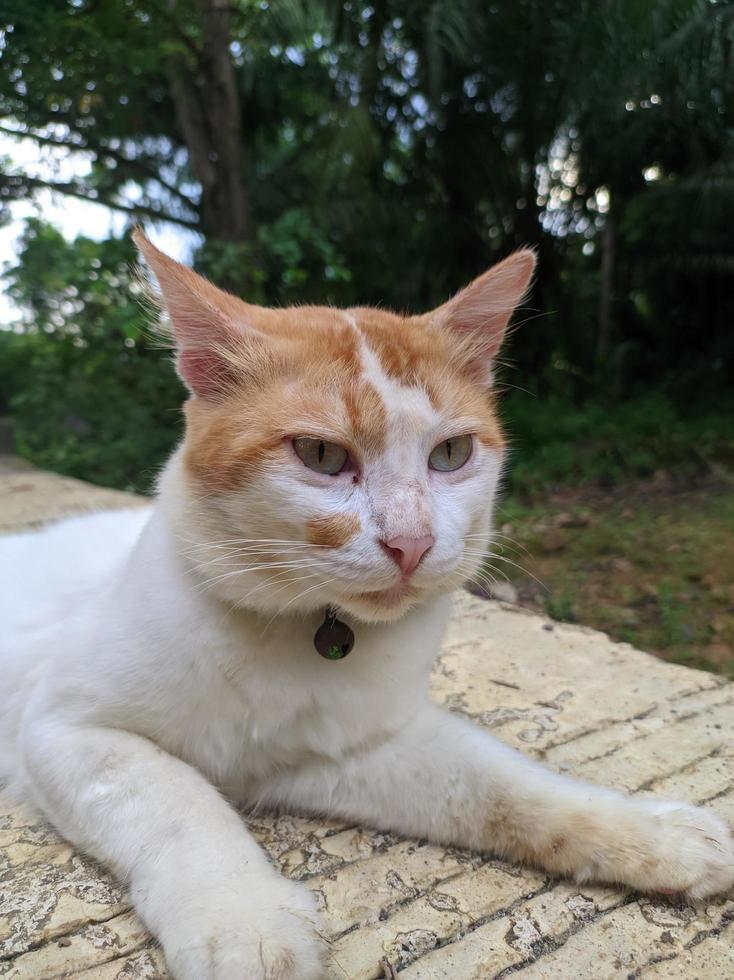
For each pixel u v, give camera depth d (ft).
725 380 5.53
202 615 0.82
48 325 4.44
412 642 0.89
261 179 5.26
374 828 0.91
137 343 4.05
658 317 5.86
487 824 0.85
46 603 1.12
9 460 3.94
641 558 2.69
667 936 0.74
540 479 3.92
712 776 1.03
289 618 0.84
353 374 0.83
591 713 1.19
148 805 0.77
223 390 0.86
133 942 0.71
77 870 0.81
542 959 0.71
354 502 0.80
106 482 3.83
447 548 0.84
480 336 0.99
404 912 0.76
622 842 0.79
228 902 0.68
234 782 0.91
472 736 0.91
